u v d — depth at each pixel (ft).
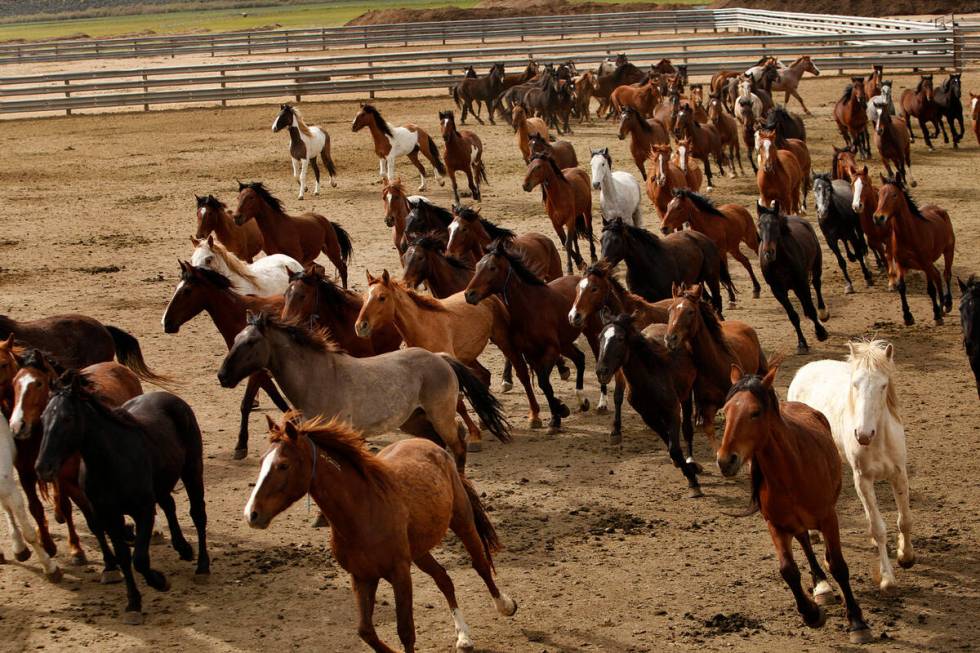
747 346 45.11
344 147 131.23
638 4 299.58
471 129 144.05
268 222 68.23
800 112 146.20
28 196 108.68
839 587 33.53
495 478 43.80
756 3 278.87
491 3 345.72
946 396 51.06
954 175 105.91
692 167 84.38
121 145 135.44
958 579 33.91
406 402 39.55
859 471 33.50
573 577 35.14
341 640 31.65
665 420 41.57
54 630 32.50
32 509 37.27
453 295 50.03
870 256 80.28
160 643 31.63
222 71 162.91
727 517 39.50
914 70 171.42
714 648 30.50
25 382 35.24
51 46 219.82
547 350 49.19
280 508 27.32
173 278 78.89
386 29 215.31
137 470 32.96
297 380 39.06
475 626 32.32
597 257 79.87
